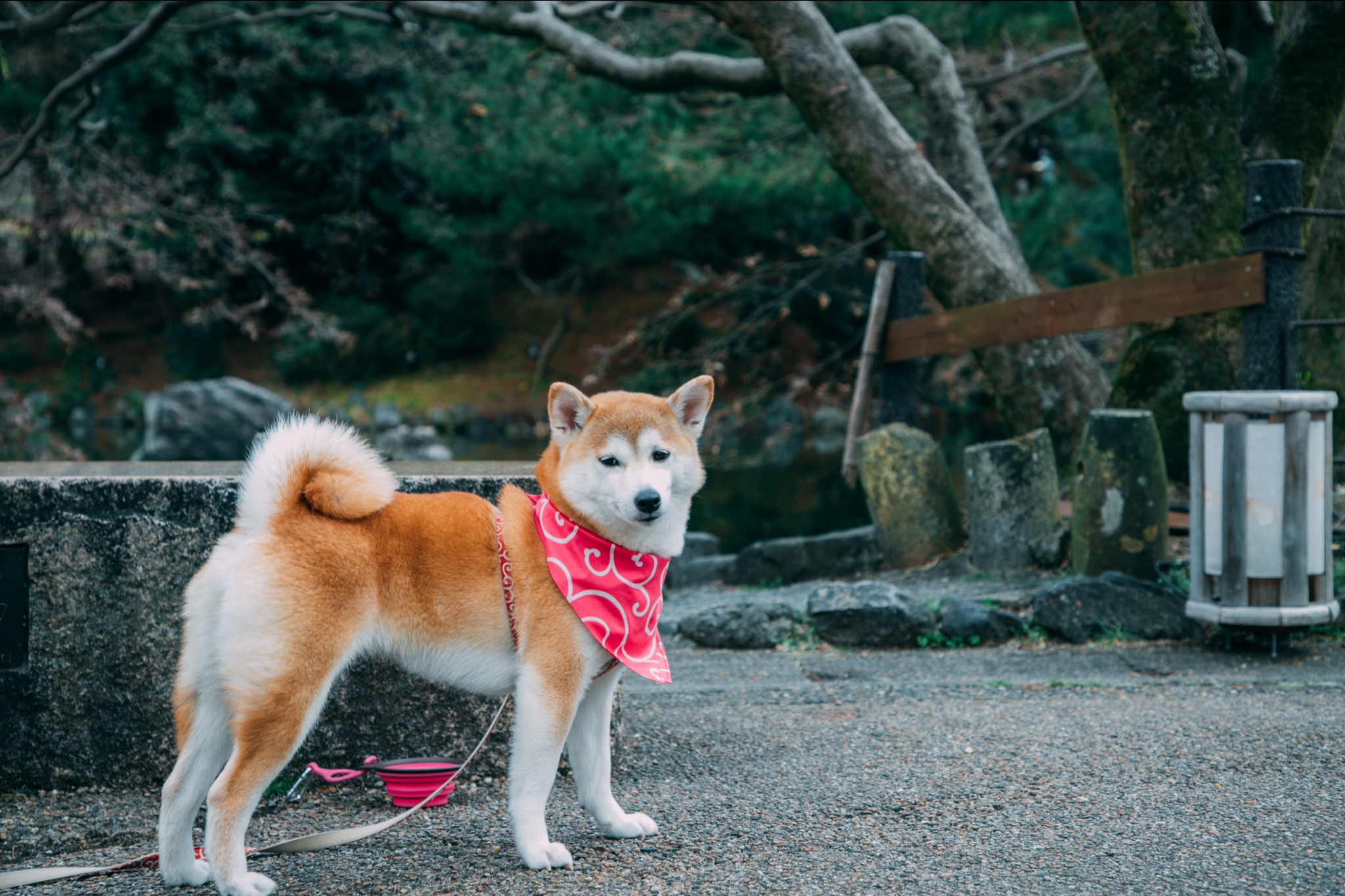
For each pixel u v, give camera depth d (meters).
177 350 28.27
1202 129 8.21
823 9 15.45
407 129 24.31
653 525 3.18
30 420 18.77
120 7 17.86
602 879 3.01
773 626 6.62
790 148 16.91
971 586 7.44
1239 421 5.55
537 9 11.84
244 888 2.85
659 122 18.19
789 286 21.84
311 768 3.83
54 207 16.36
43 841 3.42
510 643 3.12
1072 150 20.12
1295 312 6.32
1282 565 5.57
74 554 3.79
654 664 3.10
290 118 26.48
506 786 3.96
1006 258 9.71
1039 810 3.48
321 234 28.98
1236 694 4.89
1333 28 8.30
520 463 4.73
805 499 15.60
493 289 32.69
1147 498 6.78
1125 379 8.61
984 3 15.31
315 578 2.92
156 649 3.84
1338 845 3.12
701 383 3.29
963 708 4.84
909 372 9.62
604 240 24.61
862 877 2.99
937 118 11.10
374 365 29.30
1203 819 3.35
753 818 3.49
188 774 3.03
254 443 3.16
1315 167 8.48
